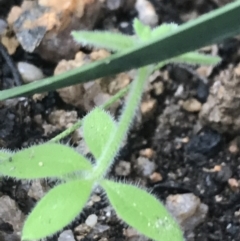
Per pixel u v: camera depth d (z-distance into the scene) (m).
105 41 0.08
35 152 0.07
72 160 0.07
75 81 0.06
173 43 0.05
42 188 0.08
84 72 0.06
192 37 0.05
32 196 0.08
